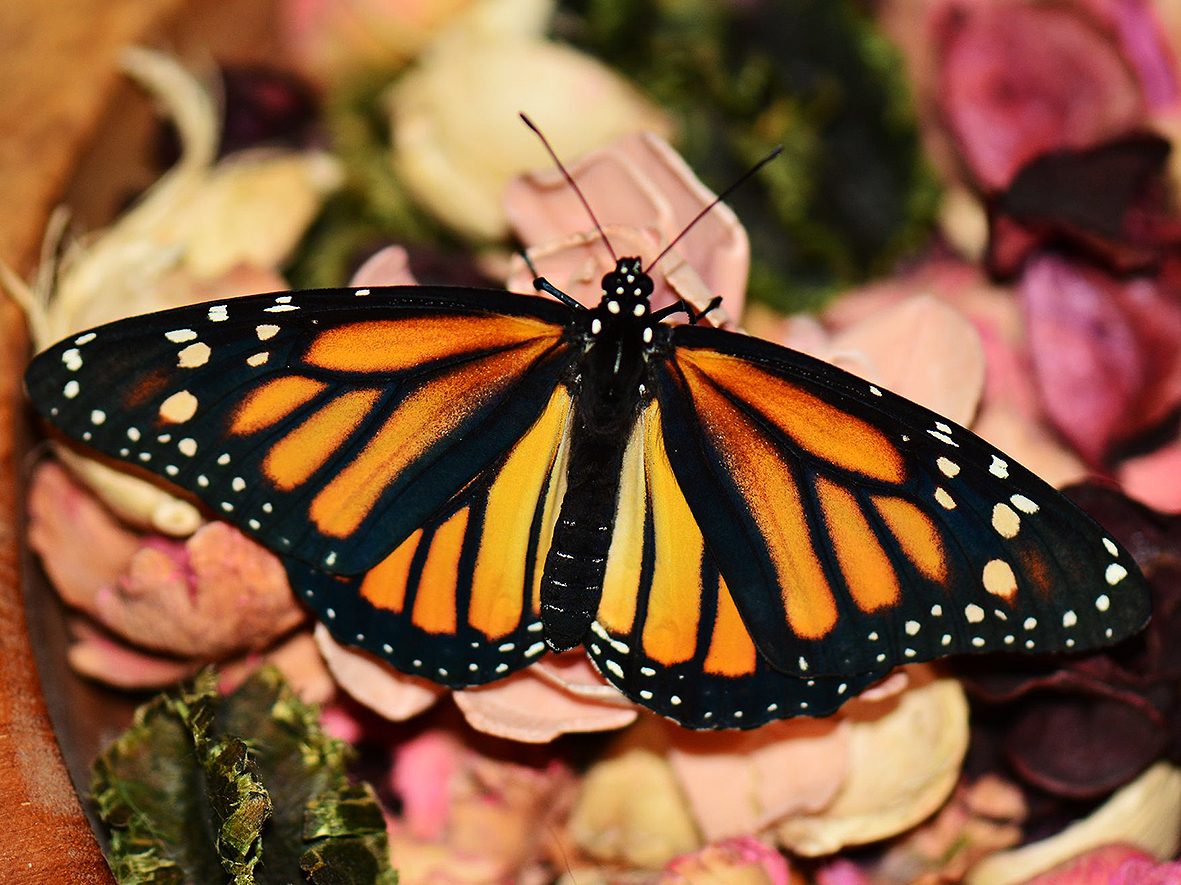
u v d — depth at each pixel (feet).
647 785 1.28
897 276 1.41
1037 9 1.38
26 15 1.36
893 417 1.20
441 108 1.39
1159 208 1.36
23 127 1.34
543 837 1.28
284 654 1.29
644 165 1.28
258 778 1.24
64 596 1.29
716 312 1.24
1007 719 1.29
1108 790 1.28
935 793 1.27
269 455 1.22
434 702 1.27
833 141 1.42
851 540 1.21
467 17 1.43
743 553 1.22
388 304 1.21
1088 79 1.38
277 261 1.39
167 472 1.21
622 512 1.25
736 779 1.26
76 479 1.29
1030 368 1.36
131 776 1.26
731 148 1.41
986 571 1.20
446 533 1.24
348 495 1.23
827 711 1.22
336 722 1.29
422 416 1.23
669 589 1.23
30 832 1.22
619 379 1.24
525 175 1.28
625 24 1.42
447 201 1.39
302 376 1.21
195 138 1.38
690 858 1.25
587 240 1.25
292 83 1.43
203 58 1.42
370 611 1.23
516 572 1.24
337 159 1.42
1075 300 1.36
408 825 1.28
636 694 1.22
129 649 1.29
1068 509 1.18
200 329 1.20
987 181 1.38
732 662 1.23
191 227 1.37
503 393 1.25
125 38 1.37
